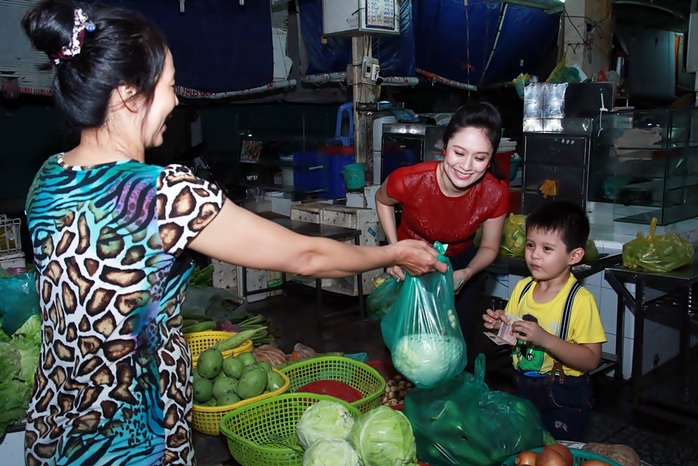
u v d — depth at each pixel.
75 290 1.11
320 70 6.31
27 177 5.20
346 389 2.08
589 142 3.99
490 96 7.47
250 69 5.86
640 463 1.92
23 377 2.05
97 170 1.14
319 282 4.83
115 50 1.09
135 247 1.11
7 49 4.68
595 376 3.85
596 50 6.31
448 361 1.66
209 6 5.50
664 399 3.54
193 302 3.09
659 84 8.14
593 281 3.91
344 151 6.00
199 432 1.94
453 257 2.85
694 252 3.72
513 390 3.63
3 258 3.91
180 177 1.14
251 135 6.64
